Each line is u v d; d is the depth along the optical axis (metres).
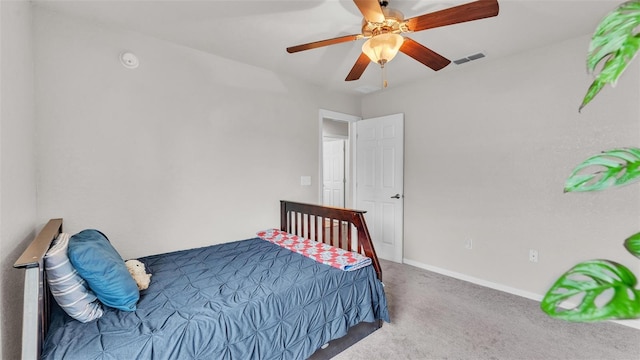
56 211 1.95
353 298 1.96
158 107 2.39
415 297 2.66
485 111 2.89
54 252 1.25
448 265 3.22
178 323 1.34
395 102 3.72
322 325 1.77
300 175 3.43
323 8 1.94
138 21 2.11
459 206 3.11
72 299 1.28
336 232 4.98
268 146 3.13
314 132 3.57
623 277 0.52
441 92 3.24
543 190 2.54
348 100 3.99
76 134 2.03
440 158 3.27
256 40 2.42
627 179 0.53
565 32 2.26
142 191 2.32
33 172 1.80
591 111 2.28
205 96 2.66
